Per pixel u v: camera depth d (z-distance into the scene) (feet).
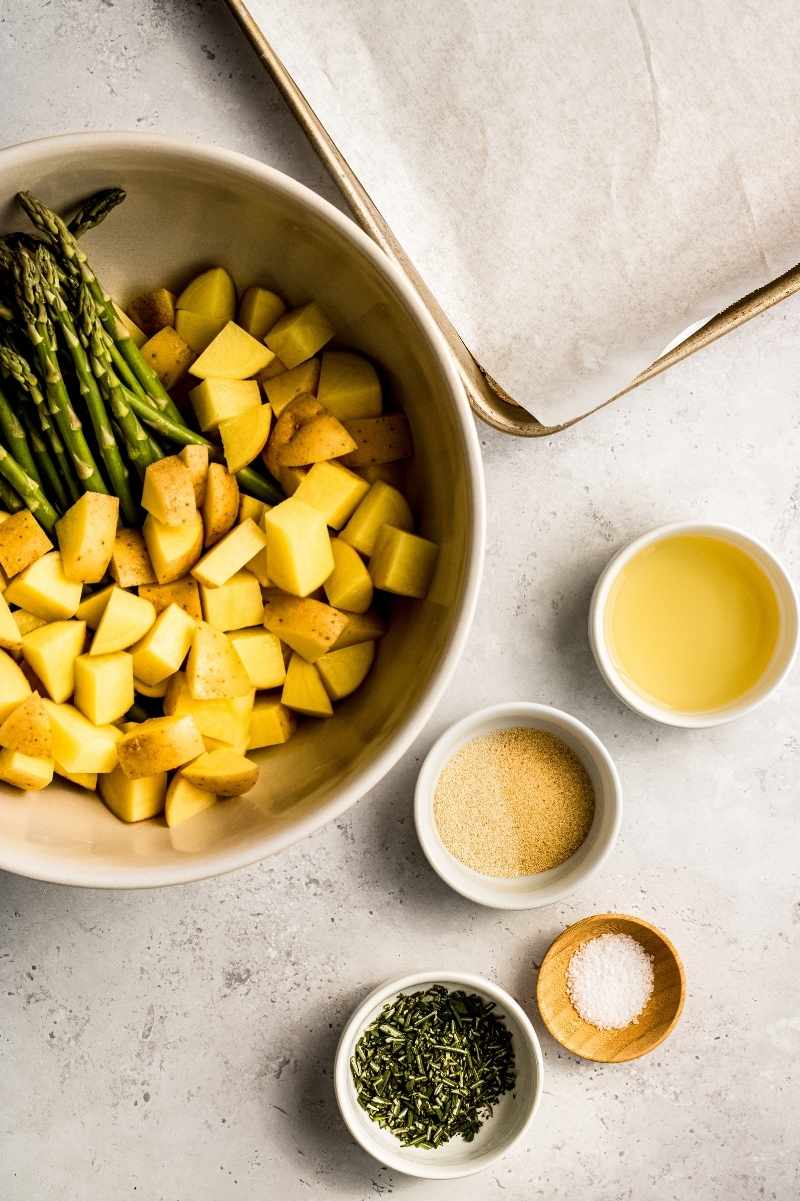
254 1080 2.31
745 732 2.36
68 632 1.91
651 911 2.36
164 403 1.97
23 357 1.89
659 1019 2.33
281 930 2.30
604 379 2.18
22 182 1.84
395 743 1.90
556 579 2.31
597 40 2.15
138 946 2.28
